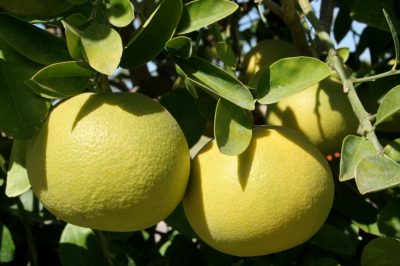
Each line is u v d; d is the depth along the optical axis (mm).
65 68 598
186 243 802
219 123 607
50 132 595
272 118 759
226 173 612
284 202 603
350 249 722
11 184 678
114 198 585
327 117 734
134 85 939
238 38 901
